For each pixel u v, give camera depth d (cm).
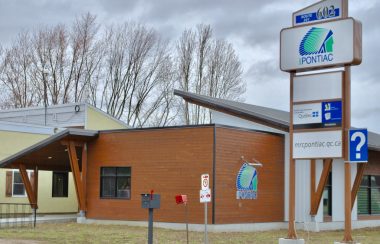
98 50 5788
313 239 2039
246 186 2248
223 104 2683
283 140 2470
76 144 2483
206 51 5628
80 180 2483
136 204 2328
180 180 2211
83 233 2008
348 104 1590
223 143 2172
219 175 2138
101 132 2483
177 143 2241
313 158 1620
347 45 1573
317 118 1625
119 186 2402
